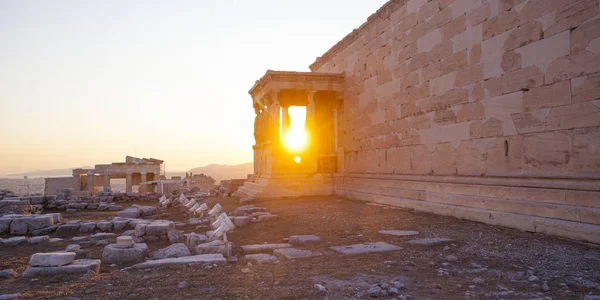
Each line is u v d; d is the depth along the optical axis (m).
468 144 14.32
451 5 15.35
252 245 10.21
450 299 5.66
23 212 20.77
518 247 9.01
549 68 11.27
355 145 23.17
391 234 11.20
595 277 6.64
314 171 24.95
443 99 15.72
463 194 14.21
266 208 18.83
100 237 12.57
